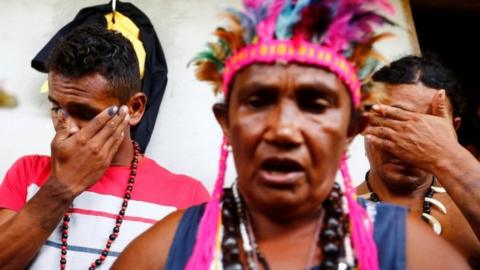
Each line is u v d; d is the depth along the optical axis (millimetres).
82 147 1401
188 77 2305
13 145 2168
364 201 950
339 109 857
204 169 2201
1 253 1364
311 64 833
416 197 1465
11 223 1382
